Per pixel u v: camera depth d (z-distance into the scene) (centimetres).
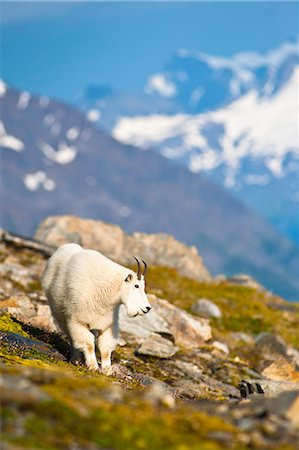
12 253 6106
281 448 1521
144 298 3109
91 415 1573
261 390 3048
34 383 1733
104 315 3092
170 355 3925
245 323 5434
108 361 3106
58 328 3353
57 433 1472
